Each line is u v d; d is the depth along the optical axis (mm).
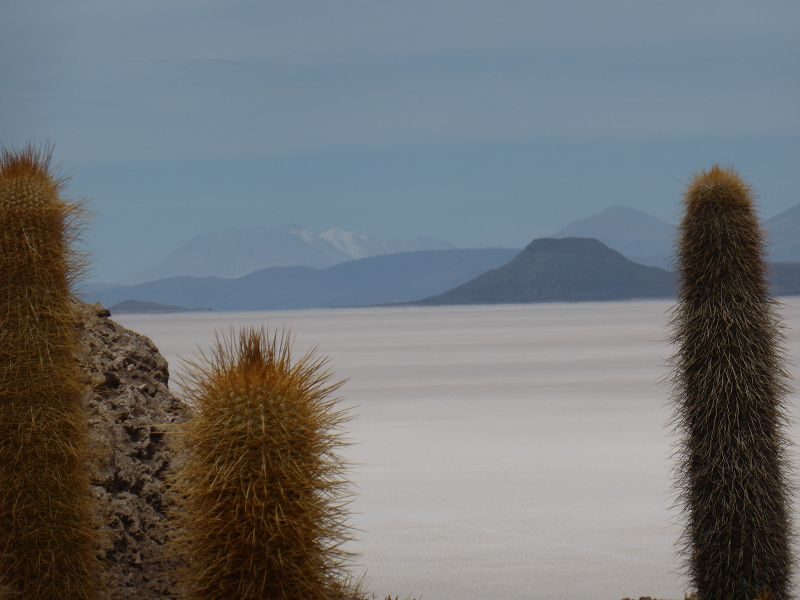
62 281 15539
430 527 39844
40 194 15266
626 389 99688
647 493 46188
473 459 57562
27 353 14930
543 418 77125
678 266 21953
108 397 21094
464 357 167375
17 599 14852
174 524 15266
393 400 94000
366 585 30672
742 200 21344
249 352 14633
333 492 14961
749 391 21172
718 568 21594
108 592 17875
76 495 15461
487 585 30531
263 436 14047
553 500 45094
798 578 27000
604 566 32938
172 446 15750
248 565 14227
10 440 14891
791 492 22328
